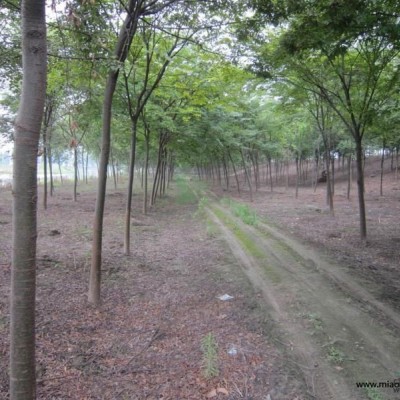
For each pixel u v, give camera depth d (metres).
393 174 30.11
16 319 2.34
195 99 9.62
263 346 4.09
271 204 18.36
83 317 4.77
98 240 5.25
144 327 4.57
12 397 2.39
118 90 8.73
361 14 4.77
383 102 8.68
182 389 3.32
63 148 21.31
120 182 39.72
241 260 7.84
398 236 9.81
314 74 9.30
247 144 23.78
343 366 3.70
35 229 2.34
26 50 2.20
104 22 4.14
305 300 5.46
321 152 32.50
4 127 8.69
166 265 7.48
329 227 11.36
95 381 3.42
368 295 5.64
